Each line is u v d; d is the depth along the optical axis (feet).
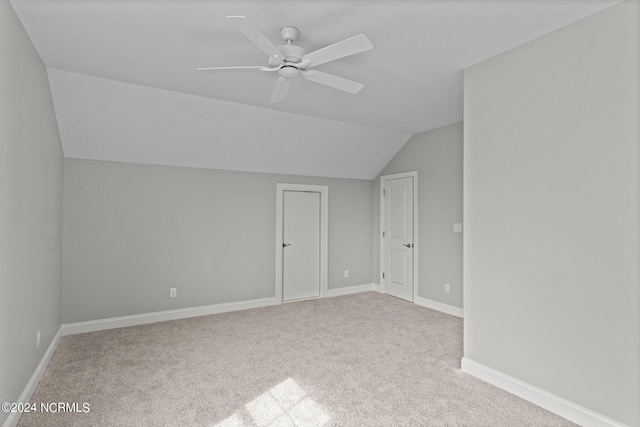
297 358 9.89
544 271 7.37
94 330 12.32
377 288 18.71
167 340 11.33
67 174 11.98
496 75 8.38
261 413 7.15
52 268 10.13
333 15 6.68
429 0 6.20
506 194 8.11
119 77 9.79
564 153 7.05
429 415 7.07
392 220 17.66
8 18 6.14
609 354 6.37
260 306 15.62
